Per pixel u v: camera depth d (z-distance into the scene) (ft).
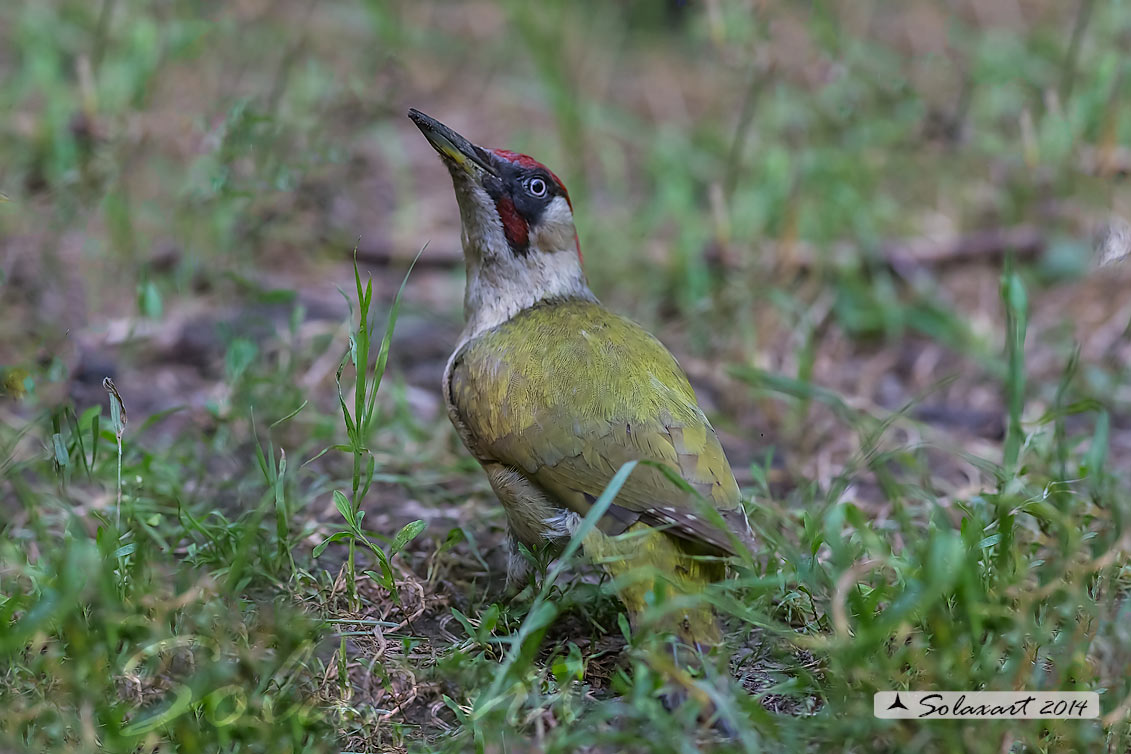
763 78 53.36
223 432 34.58
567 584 29.58
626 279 48.21
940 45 63.87
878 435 32.04
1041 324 46.29
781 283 46.65
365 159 54.19
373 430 37.40
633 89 64.75
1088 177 51.06
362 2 63.98
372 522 33.37
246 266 45.32
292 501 32.48
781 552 27.30
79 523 28.02
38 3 58.08
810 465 37.91
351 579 27.73
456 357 30.19
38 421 33.24
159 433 37.47
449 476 35.76
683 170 53.47
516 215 31.50
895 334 45.47
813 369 43.80
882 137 53.21
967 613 24.07
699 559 25.14
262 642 25.23
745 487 35.94
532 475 27.53
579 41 66.85
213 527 29.09
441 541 32.27
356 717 24.38
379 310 45.78
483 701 23.57
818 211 49.42
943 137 55.57
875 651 24.22
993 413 41.01
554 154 56.34
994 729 22.41
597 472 26.53
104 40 53.21
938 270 49.57
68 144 45.24
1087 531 29.32
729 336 44.37
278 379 37.04
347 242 50.14
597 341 28.60
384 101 52.26
